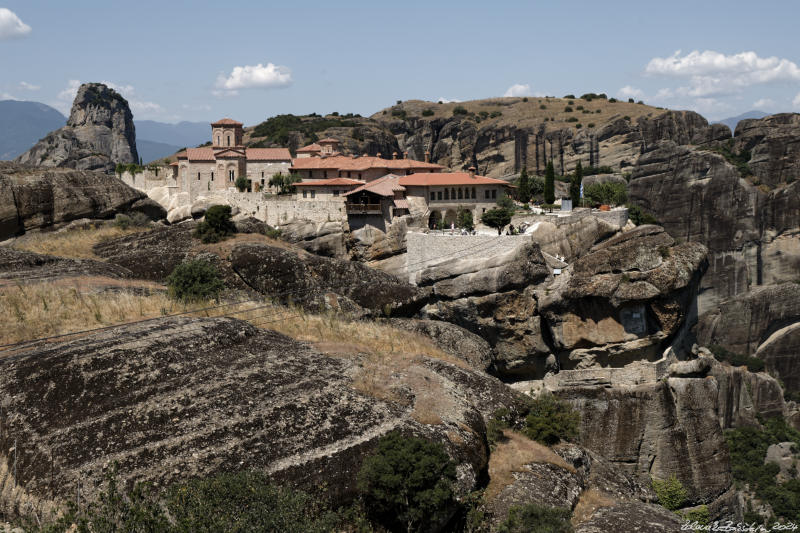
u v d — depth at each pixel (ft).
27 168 311.06
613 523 135.13
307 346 167.32
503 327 273.54
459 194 333.62
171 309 183.83
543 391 272.92
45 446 112.57
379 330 209.56
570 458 164.45
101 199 317.83
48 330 155.33
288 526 94.94
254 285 252.01
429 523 118.42
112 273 226.38
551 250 295.48
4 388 123.95
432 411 142.82
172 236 280.51
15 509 103.60
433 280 287.07
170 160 547.90
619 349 266.98
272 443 119.75
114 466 107.04
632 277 262.26
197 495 95.96
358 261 313.73
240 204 323.37
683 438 265.34
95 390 126.41
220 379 136.56
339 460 119.03
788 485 364.38
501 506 131.95
